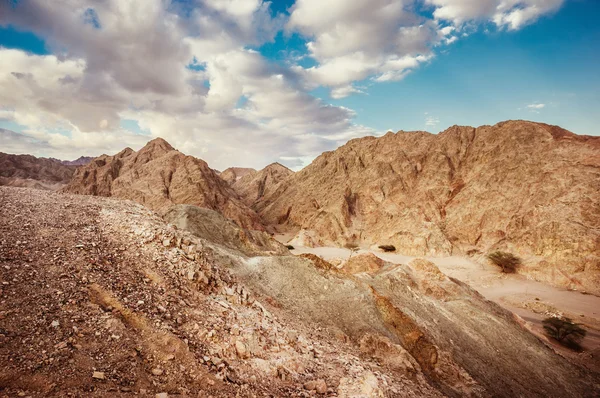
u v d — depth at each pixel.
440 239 105.00
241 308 15.84
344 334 22.77
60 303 9.92
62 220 15.71
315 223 132.50
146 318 10.80
